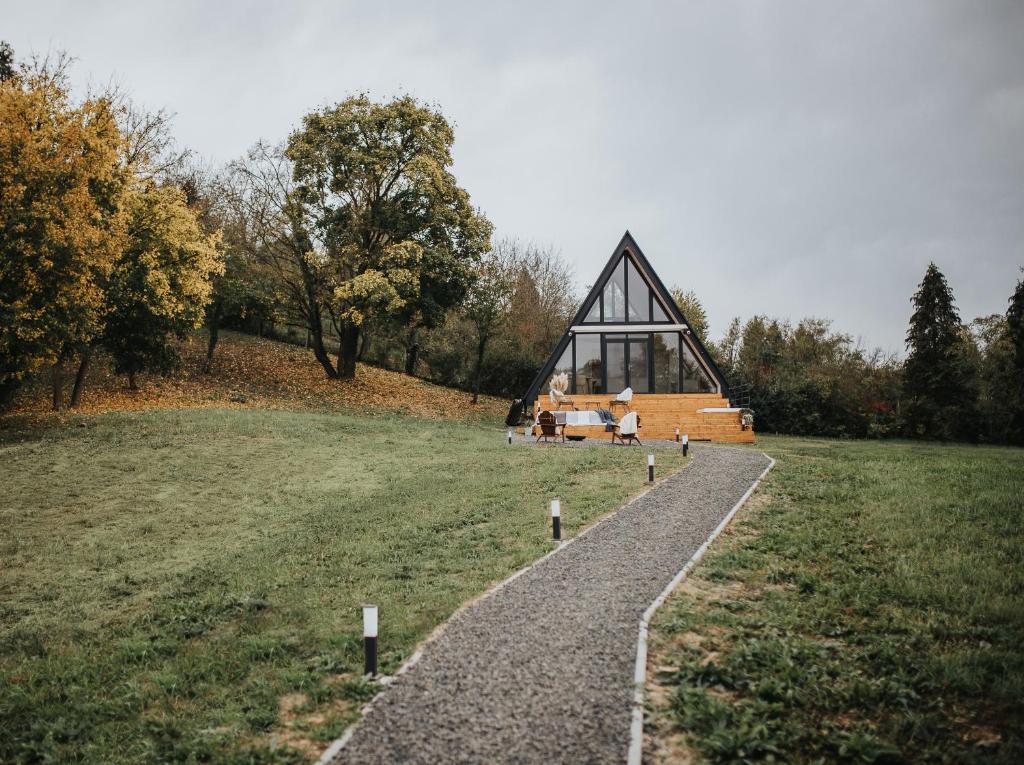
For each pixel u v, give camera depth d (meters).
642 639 7.38
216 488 17.92
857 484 15.27
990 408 37.59
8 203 20.47
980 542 10.52
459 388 50.12
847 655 7.09
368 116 36.66
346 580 10.58
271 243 38.00
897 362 47.44
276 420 26.38
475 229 39.34
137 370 30.28
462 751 5.48
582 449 22.36
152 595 11.12
